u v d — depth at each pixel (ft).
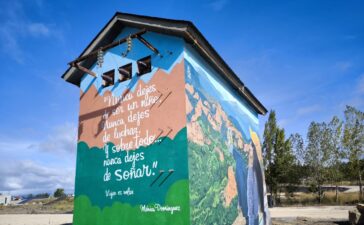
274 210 96.89
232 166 36.83
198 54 32.58
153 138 29.78
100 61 33.55
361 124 124.26
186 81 29.32
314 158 128.16
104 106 35.12
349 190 150.82
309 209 98.12
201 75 32.50
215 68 35.73
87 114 36.58
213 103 34.27
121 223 29.91
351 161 124.47
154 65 31.71
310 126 131.54
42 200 251.19
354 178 129.80
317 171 127.54
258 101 49.83
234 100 41.78
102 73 36.50
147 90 31.60
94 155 34.30
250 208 40.96
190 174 26.84
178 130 28.22
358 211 55.26
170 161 28.02
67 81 38.91
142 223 28.43
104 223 31.24
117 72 34.96
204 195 28.63
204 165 29.63
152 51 32.17
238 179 38.22
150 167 29.22
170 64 30.45
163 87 30.37
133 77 33.27
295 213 82.53
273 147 132.46
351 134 124.98
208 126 32.07
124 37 35.40
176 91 29.32
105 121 34.47
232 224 34.22
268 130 135.13
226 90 39.19
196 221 26.53
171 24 29.89
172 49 30.76
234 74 39.09
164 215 27.14
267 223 47.83
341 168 126.93
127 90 33.35
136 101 32.22
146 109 31.14
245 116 45.57
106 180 32.35
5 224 71.05
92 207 32.68
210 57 33.30
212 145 32.14
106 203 31.63
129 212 29.58
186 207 26.03
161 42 31.76
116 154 32.32
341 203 120.16
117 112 33.58
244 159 41.78
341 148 125.90
